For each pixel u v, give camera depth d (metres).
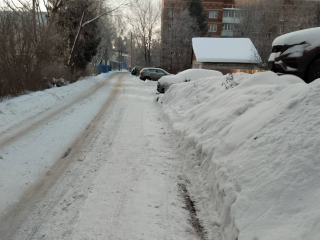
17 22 13.88
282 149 3.12
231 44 29.80
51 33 16.17
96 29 30.11
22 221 3.46
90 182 4.48
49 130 7.80
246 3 43.06
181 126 7.00
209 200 3.74
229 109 5.57
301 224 2.27
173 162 5.38
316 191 2.48
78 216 3.51
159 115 10.15
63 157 5.67
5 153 5.75
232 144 4.10
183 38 43.22
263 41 33.47
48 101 12.81
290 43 6.73
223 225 3.06
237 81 7.86
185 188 4.30
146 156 5.64
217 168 3.86
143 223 3.35
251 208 2.74
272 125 3.72
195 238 3.09
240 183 3.14
